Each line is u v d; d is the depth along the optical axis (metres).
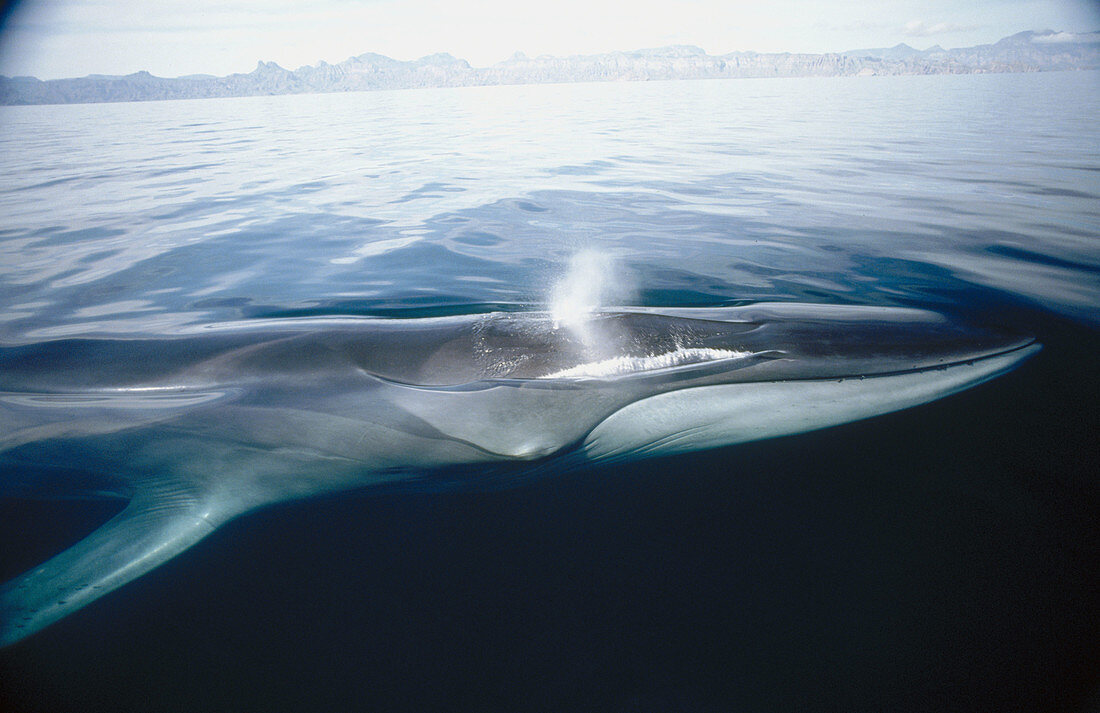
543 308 9.06
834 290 9.38
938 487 5.34
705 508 5.29
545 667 3.85
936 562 4.54
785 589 4.36
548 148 27.81
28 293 10.23
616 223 14.14
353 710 3.68
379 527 5.31
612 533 5.05
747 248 11.83
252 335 7.54
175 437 6.20
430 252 12.25
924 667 3.71
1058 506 5.04
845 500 5.26
